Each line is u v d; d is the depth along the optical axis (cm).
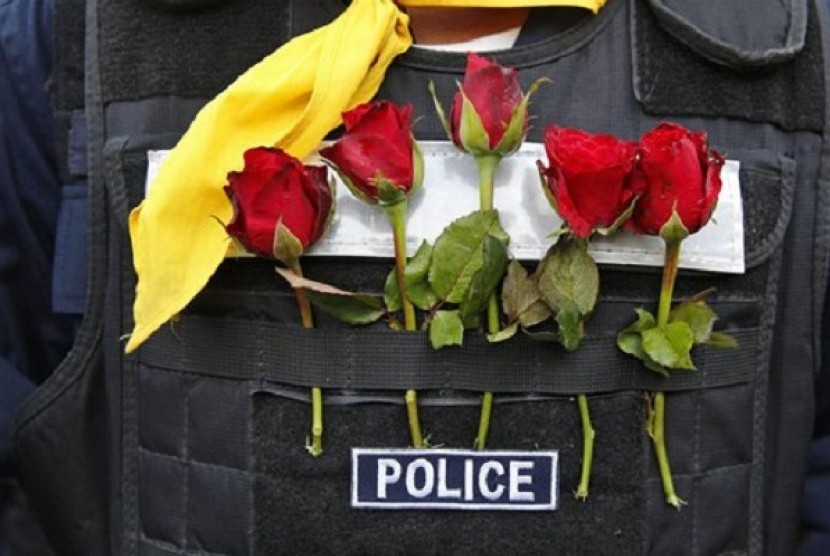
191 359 161
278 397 160
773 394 167
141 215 158
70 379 166
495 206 160
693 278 162
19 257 170
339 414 159
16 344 171
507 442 160
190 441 162
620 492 161
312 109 159
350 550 160
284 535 160
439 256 158
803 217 166
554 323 160
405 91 162
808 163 166
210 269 158
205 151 158
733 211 162
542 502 160
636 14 164
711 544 164
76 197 166
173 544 163
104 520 167
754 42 164
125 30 164
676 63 164
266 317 160
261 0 164
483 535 160
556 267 158
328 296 158
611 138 156
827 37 167
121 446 165
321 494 160
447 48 164
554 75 163
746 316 164
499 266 157
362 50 159
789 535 169
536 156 160
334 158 156
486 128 157
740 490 165
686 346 158
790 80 166
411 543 160
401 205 157
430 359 159
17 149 169
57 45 166
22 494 171
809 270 166
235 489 161
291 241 156
